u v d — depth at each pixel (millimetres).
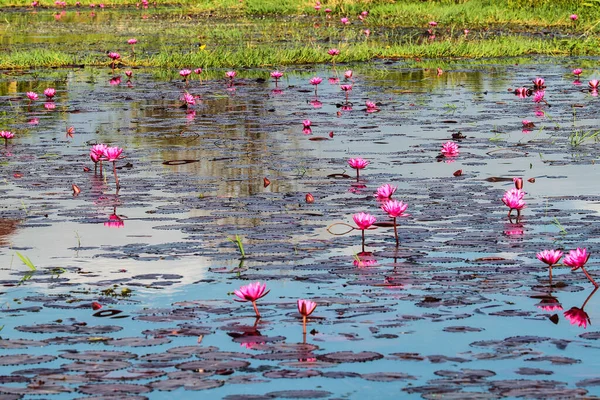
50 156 13883
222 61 28625
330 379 5422
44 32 40219
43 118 18188
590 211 9891
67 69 27453
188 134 15977
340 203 10469
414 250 8422
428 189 11164
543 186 11289
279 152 14062
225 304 6938
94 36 37875
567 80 23547
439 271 7750
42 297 7141
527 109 18547
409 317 6590
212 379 5418
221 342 6094
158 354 5844
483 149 14117
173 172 12523
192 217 9883
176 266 8016
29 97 19391
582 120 16984
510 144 14516
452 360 5730
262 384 5348
